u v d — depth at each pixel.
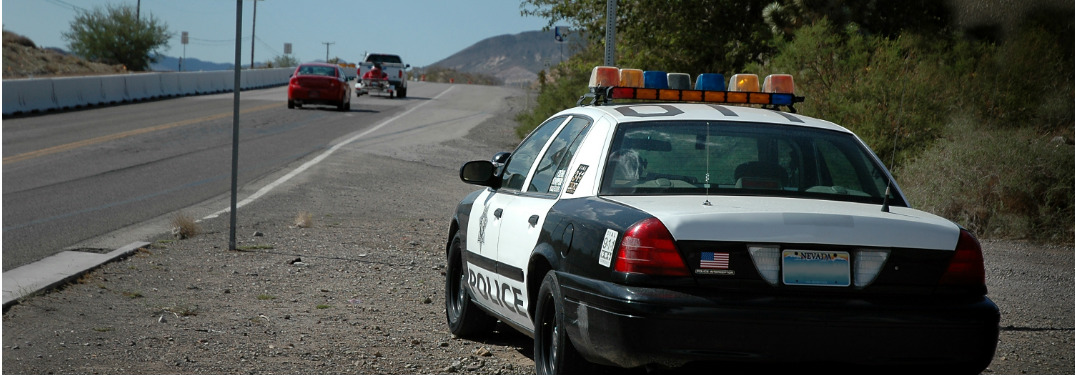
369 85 53.91
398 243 11.84
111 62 89.06
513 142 29.64
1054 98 17.06
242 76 61.78
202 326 7.21
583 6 27.52
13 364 5.96
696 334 4.30
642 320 4.32
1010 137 13.92
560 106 28.73
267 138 27.11
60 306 7.67
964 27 19.84
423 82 91.38
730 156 5.26
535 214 5.57
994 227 12.97
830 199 5.08
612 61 16.62
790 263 4.40
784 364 4.38
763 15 24.11
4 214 13.05
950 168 13.77
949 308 4.45
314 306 8.10
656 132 5.38
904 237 4.49
